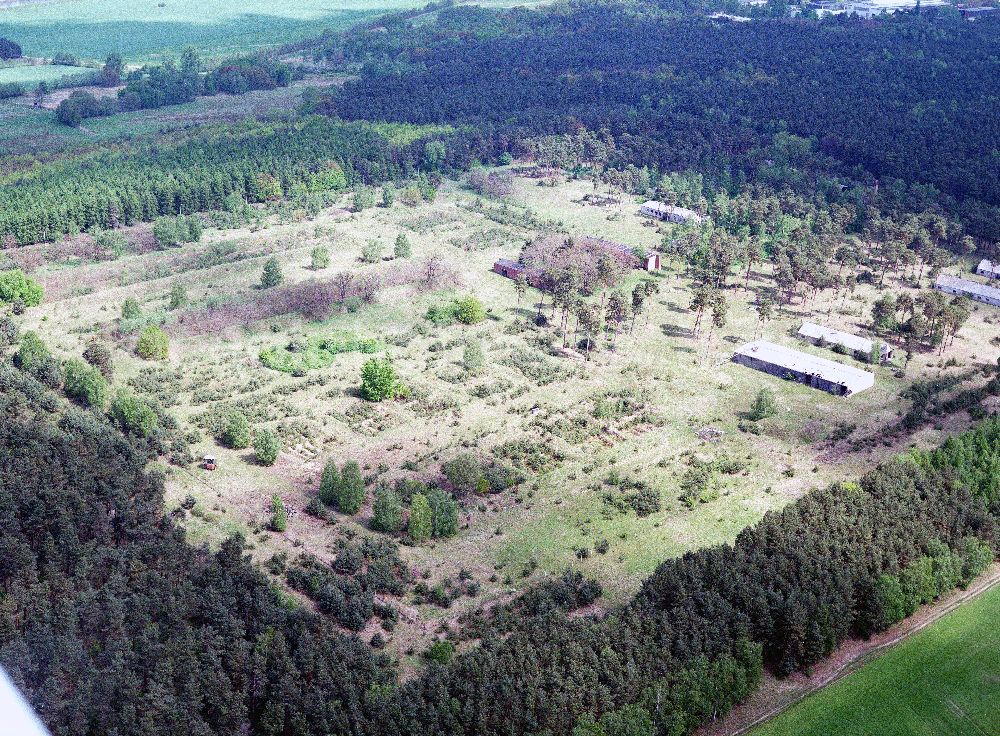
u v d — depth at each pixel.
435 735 142.88
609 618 164.38
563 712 146.12
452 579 189.25
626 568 192.62
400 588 184.00
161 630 161.12
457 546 199.12
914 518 189.88
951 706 159.00
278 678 152.50
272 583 183.00
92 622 161.12
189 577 174.50
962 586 185.62
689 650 157.62
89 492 194.50
